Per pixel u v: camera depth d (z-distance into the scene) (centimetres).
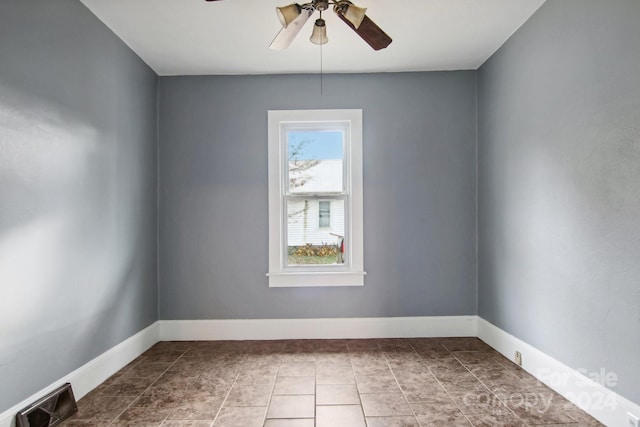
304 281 330
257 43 280
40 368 192
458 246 334
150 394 226
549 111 229
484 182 318
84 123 229
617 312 179
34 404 185
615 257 180
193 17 244
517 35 264
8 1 174
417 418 196
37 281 190
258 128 335
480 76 326
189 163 334
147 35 267
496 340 297
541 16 235
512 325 274
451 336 332
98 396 224
